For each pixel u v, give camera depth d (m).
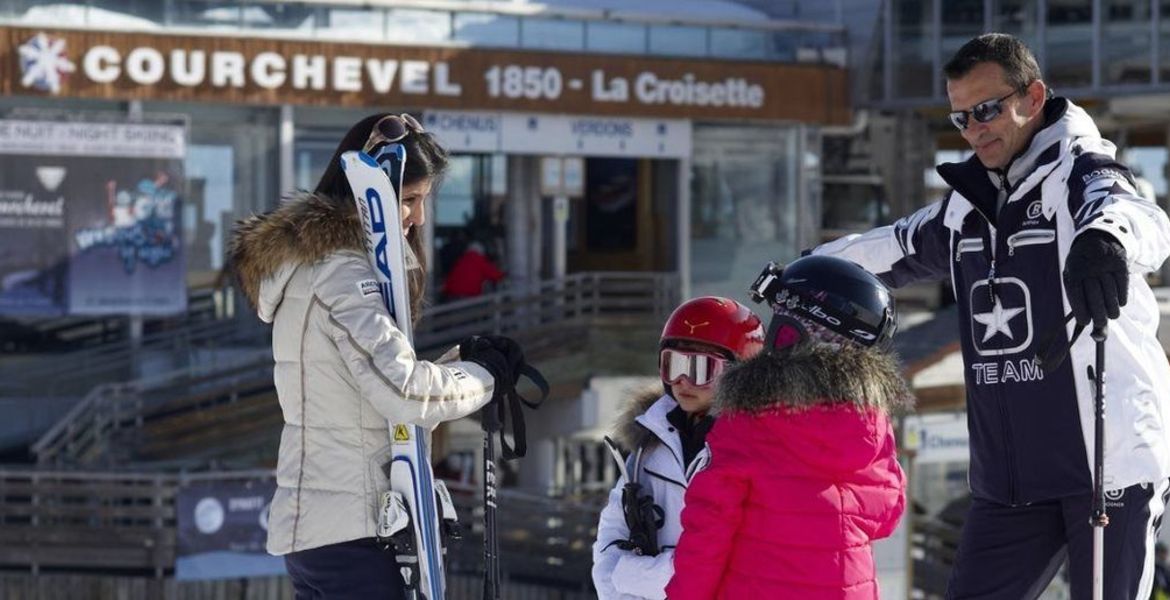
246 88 24.83
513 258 26.72
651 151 27.41
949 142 33.66
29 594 19.53
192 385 23.05
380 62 25.62
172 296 24.09
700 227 27.98
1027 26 28.23
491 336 5.20
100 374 23.58
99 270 23.73
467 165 26.36
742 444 4.73
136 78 24.34
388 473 5.00
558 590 20.03
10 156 23.52
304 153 25.41
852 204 30.25
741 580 4.75
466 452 25.34
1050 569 5.13
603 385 24.61
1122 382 4.92
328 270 4.95
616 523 5.40
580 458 25.91
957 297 5.21
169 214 24.09
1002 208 5.01
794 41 28.72
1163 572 16.12
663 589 5.14
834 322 4.77
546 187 26.58
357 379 4.86
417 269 5.25
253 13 25.02
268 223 5.01
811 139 28.78
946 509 24.75
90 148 23.77
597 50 27.09
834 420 4.63
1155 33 27.25
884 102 28.97
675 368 5.30
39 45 23.88
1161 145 34.25
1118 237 4.46
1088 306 4.44
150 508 19.59
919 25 28.78
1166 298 19.41
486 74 26.23
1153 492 4.98
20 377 23.28
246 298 5.11
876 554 20.05
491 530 5.16
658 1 29.23
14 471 20.06
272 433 22.91
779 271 4.91
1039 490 5.00
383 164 5.01
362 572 4.98
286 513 5.00
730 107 27.88
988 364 5.07
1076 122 4.94
